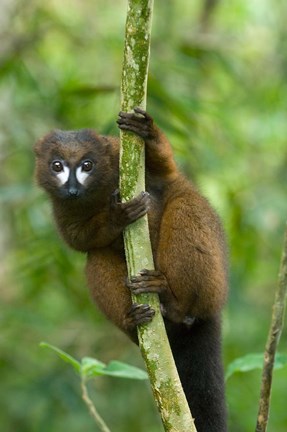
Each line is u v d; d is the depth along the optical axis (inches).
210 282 319.6
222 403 342.0
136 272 293.4
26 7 625.3
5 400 570.6
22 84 588.7
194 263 319.9
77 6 704.4
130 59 281.3
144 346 285.9
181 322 328.5
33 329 605.0
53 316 636.1
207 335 341.7
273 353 271.7
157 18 636.7
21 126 573.9
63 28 629.6
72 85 575.2
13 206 600.1
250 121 674.8
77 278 577.6
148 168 336.2
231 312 575.2
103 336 585.0
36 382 559.2
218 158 574.2
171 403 278.8
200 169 554.6
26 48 610.2
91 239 338.3
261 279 661.9
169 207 329.4
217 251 322.7
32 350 618.5
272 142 660.7
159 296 318.0
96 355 578.2
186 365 341.7
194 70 582.2
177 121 540.7
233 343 597.0
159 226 335.0
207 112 573.6
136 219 292.0
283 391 629.9
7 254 641.6
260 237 605.0
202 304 323.0
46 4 642.8
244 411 595.5
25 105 587.5
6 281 641.6
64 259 550.0
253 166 632.4
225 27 743.1
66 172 347.6
